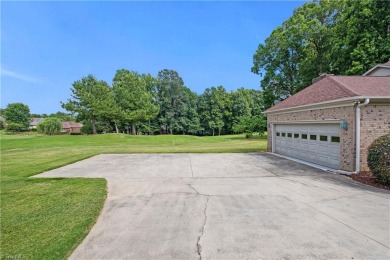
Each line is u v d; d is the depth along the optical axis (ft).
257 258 9.70
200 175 26.86
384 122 25.25
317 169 29.68
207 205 16.56
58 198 18.47
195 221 13.73
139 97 142.82
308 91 41.04
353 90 27.35
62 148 63.21
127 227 13.05
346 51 60.03
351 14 58.23
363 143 25.23
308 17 83.20
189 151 51.98
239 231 12.26
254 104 194.80
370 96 24.22
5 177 26.71
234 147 63.26
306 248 10.43
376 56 53.36
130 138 104.42
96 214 15.07
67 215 14.88
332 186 21.38
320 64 76.23
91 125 150.71
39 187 21.94
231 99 191.83
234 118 187.73
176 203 17.12
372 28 54.24
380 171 20.84
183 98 186.09
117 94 142.82
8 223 13.67
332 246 10.56
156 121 178.70
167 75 182.80
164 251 10.39
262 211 15.19
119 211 15.64
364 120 25.12
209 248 10.57
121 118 137.59
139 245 10.97
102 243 11.23
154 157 42.63
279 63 91.66
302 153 37.37
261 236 11.64
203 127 192.24
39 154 49.49
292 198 17.94
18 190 20.92
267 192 19.70
